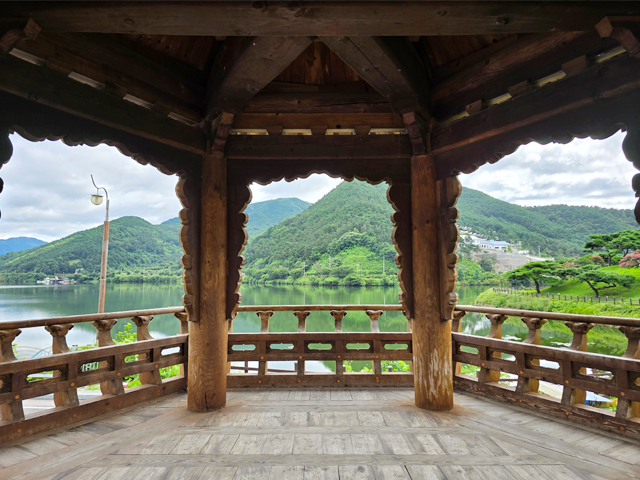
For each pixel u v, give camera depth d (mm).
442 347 3045
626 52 1981
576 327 2867
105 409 3004
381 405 3207
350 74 3143
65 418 2740
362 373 3824
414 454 2252
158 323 26719
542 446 2363
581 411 2736
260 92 3145
